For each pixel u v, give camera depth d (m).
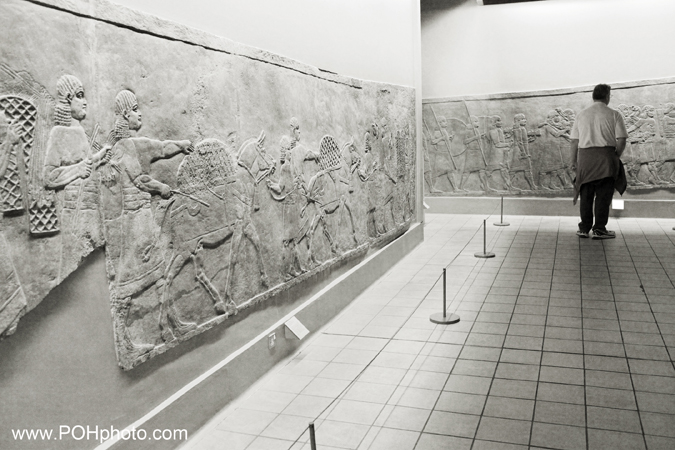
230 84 4.17
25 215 2.65
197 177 3.83
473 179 12.49
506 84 12.01
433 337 5.52
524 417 3.95
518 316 6.02
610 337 5.33
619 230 10.27
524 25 11.74
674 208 11.05
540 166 11.98
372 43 7.48
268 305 4.85
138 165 3.31
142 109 3.34
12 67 2.56
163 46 3.50
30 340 2.75
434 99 12.49
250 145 4.44
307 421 4.00
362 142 6.96
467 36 12.13
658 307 6.08
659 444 3.55
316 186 5.66
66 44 2.83
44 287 2.73
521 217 12.00
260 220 4.64
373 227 7.46
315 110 5.63
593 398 4.18
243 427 3.95
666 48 10.91
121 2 3.25
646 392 4.23
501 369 4.74
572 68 11.55
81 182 2.93
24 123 2.62
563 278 7.36
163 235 3.54
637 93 11.10
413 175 9.20
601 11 11.24
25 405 2.72
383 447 3.65
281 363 4.98
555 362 4.83
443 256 8.84
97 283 3.10
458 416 4.00
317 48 5.80
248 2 4.53
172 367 3.71
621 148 9.34
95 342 3.10
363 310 6.39
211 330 4.10
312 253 5.61
